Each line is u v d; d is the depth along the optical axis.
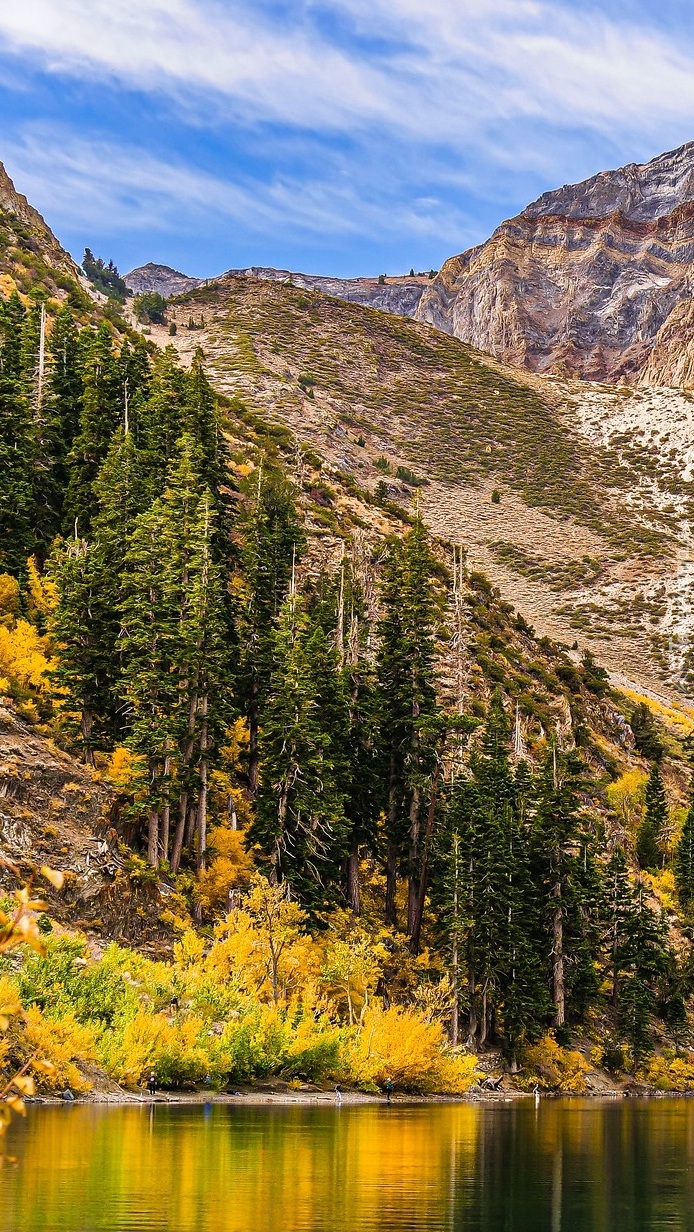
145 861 58.28
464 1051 63.75
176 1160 27.25
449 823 69.19
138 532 66.44
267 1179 25.67
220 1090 44.38
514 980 68.12
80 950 45.34
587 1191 28.30
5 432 79.06
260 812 62.97
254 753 71.88
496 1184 28.19
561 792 76.56
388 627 73.62
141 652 64.44
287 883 60.56
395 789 71.88
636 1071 78.00
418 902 70.31
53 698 64.50
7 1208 21.41
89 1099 37.69
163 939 54.91
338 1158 29.70
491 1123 43.47
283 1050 48.03
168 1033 42.62
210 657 64.12
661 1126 47.25
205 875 61.09
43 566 78.62
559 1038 73.06
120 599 68.88
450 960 66.06
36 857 53.31
